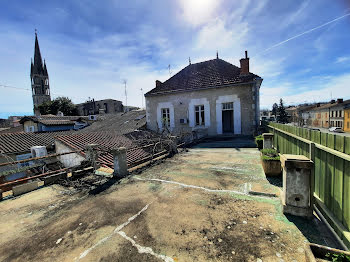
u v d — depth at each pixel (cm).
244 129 1294
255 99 1251
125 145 979
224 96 1345
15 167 996
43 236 280
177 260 217
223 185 434
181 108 1520
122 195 412
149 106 1675
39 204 393
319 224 268
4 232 298
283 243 234
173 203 358
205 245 238
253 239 244
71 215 338
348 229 219
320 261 171
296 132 452
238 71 1401
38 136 1358
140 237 262
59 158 956
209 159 699
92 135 1059
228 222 285
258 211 310
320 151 304
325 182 285
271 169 461
